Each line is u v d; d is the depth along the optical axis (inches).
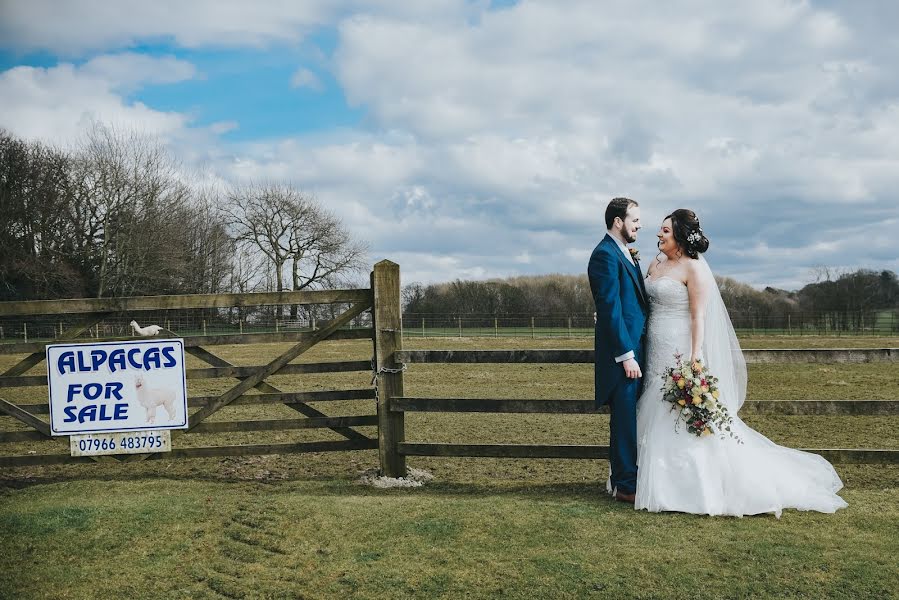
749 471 209.9
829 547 181.0
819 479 222.1
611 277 217.6
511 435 360.5
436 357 252.1
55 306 259.4
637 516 205.5
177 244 1845.5
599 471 282.4
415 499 226.5
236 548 187.2
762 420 400.5
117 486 250.7
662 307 223.8
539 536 190.5
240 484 255.0
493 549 183.0
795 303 1845.5
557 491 239.3
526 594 159.9
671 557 175.9
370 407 462.0
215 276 2066.9
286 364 263.0
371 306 261.1
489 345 1193.4
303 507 217.2
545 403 245.6
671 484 211.0
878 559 173.5
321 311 1770.4
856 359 236.5
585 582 164.2
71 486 250.2
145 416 261.1
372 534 194.9
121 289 1771.7
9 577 171.2
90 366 259.9
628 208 223.0
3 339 1514.5
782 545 182.5
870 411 235.3
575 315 1777.8
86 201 1769.2
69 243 1754.4
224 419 422.6
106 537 194.2
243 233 2161.7
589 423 395.2
